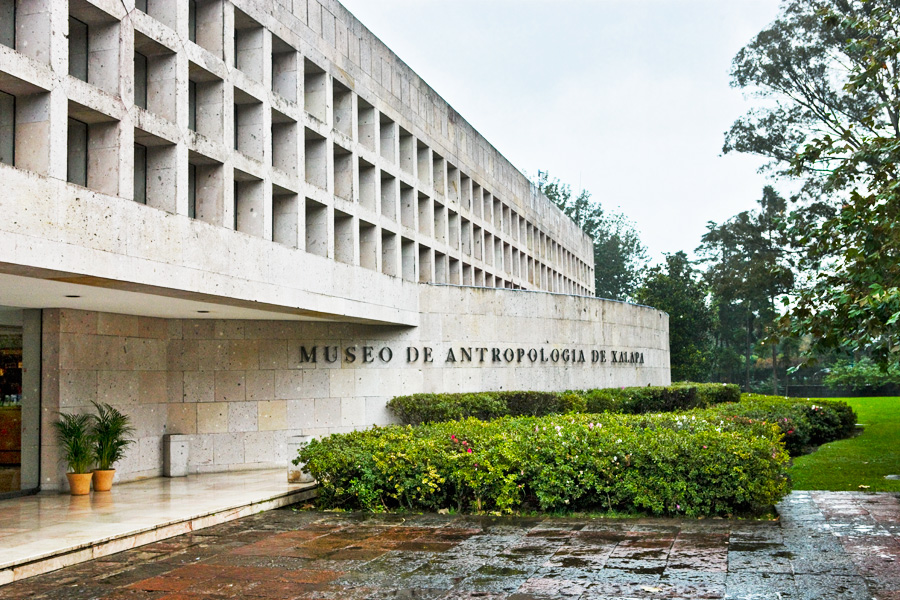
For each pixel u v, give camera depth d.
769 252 40.38
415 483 11.27
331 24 15.50
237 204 13.09
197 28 12.47
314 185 14.55
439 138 20.47
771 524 9.73
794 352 59.16
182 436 15.22
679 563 7.93
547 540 9.16
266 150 13.12
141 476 14.66
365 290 16.08
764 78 33.56
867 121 13.21
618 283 68.69
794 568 7.64
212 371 15.94
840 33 30.91
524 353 20.47
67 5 9.43
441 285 18.97
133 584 7.70
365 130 17.05
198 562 8.53
